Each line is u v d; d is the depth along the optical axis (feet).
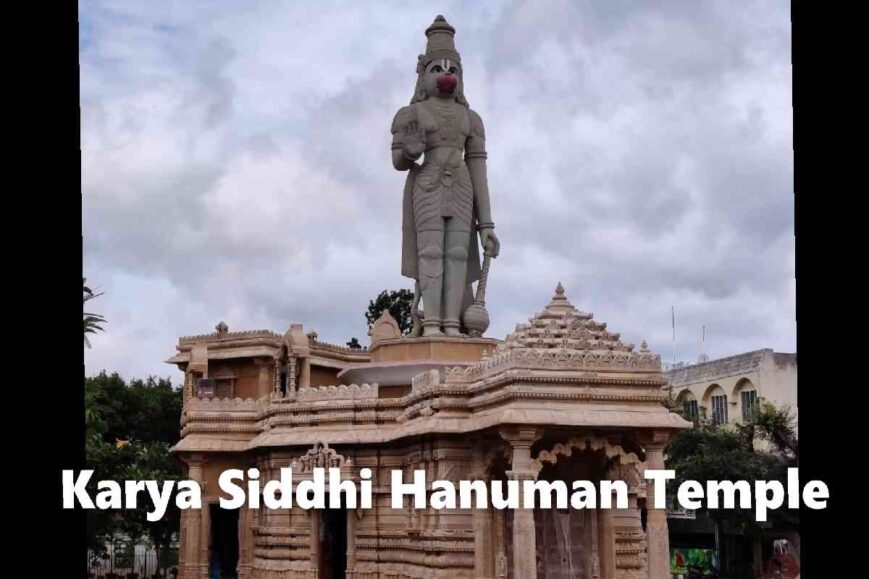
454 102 180.96
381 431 153.48
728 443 241.14
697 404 294.46
